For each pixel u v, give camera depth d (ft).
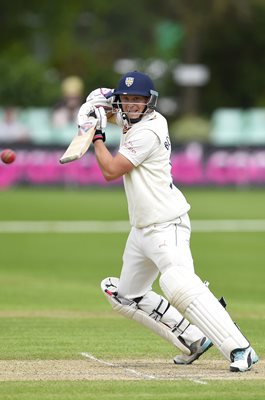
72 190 340.39
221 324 88.94
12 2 482.28
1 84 453.58
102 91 92.99
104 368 91.25
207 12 526.57
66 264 188.55
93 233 236.63
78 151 89.20
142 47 613.52
